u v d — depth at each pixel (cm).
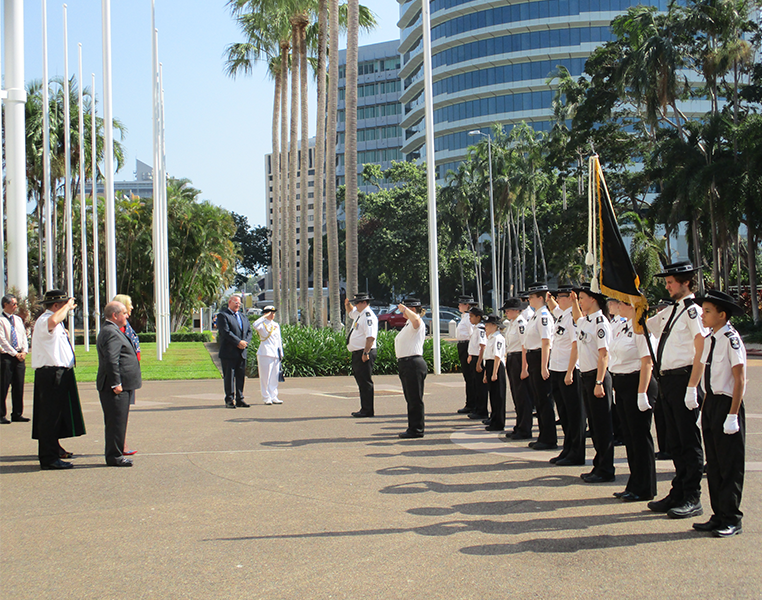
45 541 569
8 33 1778
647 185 4238
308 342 2094
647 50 3503
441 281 6775
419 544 553
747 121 3406
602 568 499
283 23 3238
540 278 6738
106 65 2092
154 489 735
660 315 688
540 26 7200
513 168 5341
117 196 4819
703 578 479
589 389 768
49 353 835
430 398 1519
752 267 3534
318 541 562
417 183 6297
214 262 5012
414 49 8825
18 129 1789
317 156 2816
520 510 649
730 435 568
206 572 496
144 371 2131
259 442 1000
